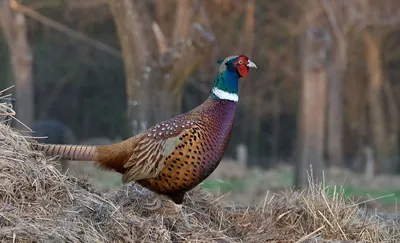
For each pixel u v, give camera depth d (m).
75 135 37.59
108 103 37.41
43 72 34.25
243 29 25.58
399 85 38.72
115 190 7.32
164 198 6.59
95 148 6.47
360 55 34.34
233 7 23.08
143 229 6.06
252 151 38.12
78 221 5.82
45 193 5.98
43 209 5.80
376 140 34.12
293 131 39.72
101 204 6.21
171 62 12.16
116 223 6.03
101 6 25.28
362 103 36.53
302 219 6.91
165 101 12.30
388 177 24.34
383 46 35.41
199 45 12.09
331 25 18.20
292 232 6.78
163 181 6.27
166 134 6.22
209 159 6.25
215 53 14.02
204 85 25.25
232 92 6.37
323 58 18.03
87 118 37.62
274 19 28.31
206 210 7.03
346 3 21.59
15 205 5.75
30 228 5.41
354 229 6.76
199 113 6.29
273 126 39.25
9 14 16.39
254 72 32.53
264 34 30.34
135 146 6.37
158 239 6.02
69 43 32.94
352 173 24.86
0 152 6.03
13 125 7.54
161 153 6.19
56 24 17.73
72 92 37.38
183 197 6.75
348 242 6.42
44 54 33.91
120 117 37.00
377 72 33.19
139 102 12.26
